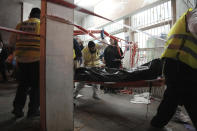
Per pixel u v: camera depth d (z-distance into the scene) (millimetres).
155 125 1455
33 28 1547
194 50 1006
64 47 1208
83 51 3025
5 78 4227
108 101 2627
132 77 1735
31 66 1580
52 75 1134
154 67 1611
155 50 3160
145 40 3619
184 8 2805
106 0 4816
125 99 2779
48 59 1109
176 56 1098
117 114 1926
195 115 1002
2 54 3617
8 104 2209
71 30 1261
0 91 3156
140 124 1596
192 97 1020
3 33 3340
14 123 1504
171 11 2996
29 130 1354
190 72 1034
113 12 4535
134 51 3295
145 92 3135
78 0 4688
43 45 1120
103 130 1437
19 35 1584
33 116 1662
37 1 5184
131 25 4039
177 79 1106
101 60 3910
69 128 1239
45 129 1089
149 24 3533
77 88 2623
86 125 1557
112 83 1883
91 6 5133
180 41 1091
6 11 4938
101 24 5059
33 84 1648
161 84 1604
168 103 1280
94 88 2807
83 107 2248
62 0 923
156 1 3219
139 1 3637
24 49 1549
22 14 5098
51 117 1121
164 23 3162
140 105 2359
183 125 1574
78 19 6395
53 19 1137
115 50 3391
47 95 1104
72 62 1271
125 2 4074
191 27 978
